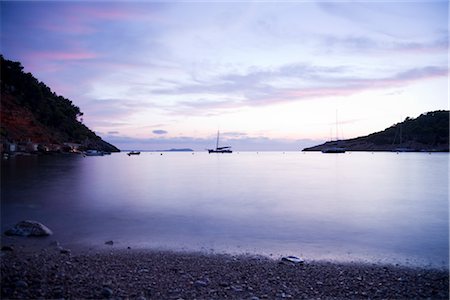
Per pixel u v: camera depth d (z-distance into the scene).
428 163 113.31
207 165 105.81
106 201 30.48
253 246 15.47
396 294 9.35
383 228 20.05
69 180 49.91
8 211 24.62
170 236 17.25
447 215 24.92
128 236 17.06
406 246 15.78
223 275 10.64
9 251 13.04
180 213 24.70
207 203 30.00
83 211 25.11
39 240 15.16
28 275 9.79
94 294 8.51
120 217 22.81
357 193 38.19
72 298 8.20
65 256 12.47
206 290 9.20
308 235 18.03
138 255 13.16
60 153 148.12
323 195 36.19
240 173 71.00
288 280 10.34
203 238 16.98
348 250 14.98
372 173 70.00
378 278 10.80
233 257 13.24
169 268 11.27
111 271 10.62
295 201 31.73
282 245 15.77
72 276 9.90
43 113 178.38
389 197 34.88
